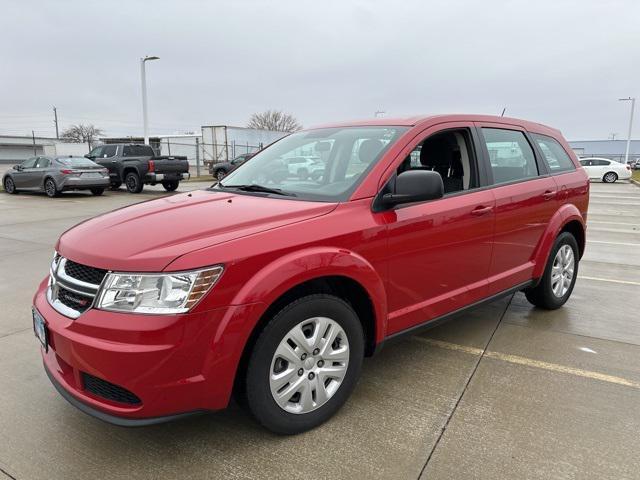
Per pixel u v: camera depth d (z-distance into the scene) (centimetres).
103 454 251
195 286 219
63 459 247
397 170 310
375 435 266
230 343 227
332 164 328
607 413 290
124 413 221
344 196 287
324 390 272
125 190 2002
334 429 272
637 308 488
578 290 554
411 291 312
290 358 255
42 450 255
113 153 1933
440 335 411
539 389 319
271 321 244
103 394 229
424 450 254
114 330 216
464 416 286
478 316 460
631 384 326
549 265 446
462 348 384
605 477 234
